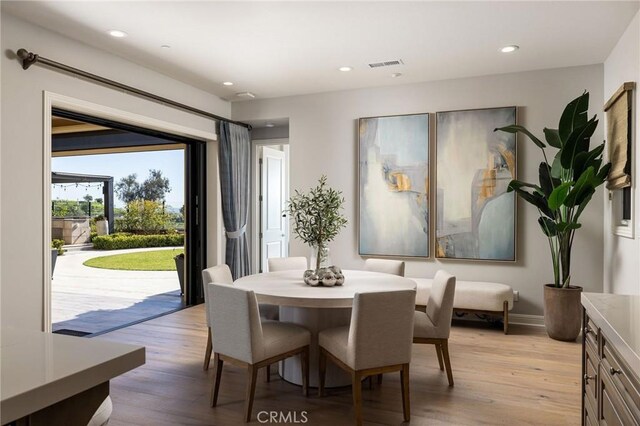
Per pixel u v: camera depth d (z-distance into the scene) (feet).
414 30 11.74
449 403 9.07
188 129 16.90
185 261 19.12
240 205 19.67
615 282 13.03
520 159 15.43
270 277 11.75
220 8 10.43
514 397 9.36
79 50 12.48
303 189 18.47
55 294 21.38
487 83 15.76
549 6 10.34
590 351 6.19
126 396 9.44
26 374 2.92
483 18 11.00
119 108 13.80
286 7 10.39
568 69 14.82
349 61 14.25
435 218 16.42
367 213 17.29
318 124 18.24
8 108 10.64
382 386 9.98
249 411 8.29
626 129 11.15
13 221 10.78
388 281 11.14
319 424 8.20
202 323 15.62
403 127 16.78
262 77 16.03
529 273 15.35
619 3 10.18
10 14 10.68
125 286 23.54
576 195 12.34
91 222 29.01
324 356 9.45
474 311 14.65
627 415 4.33
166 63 14.44
